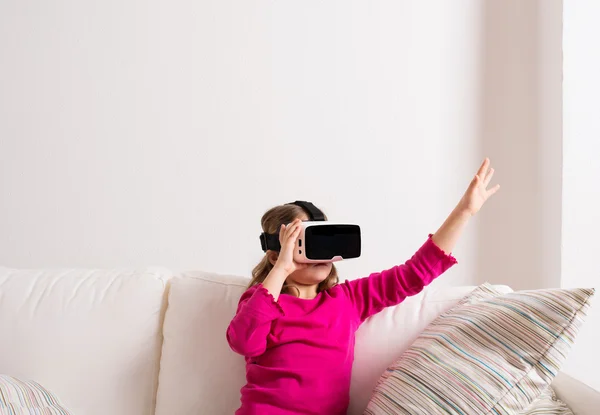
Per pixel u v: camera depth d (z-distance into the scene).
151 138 2.08
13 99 2.06
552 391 1.26
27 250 2.07
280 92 2.10
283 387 1.25
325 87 2.11
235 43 2.09
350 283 1.45
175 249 2.09
